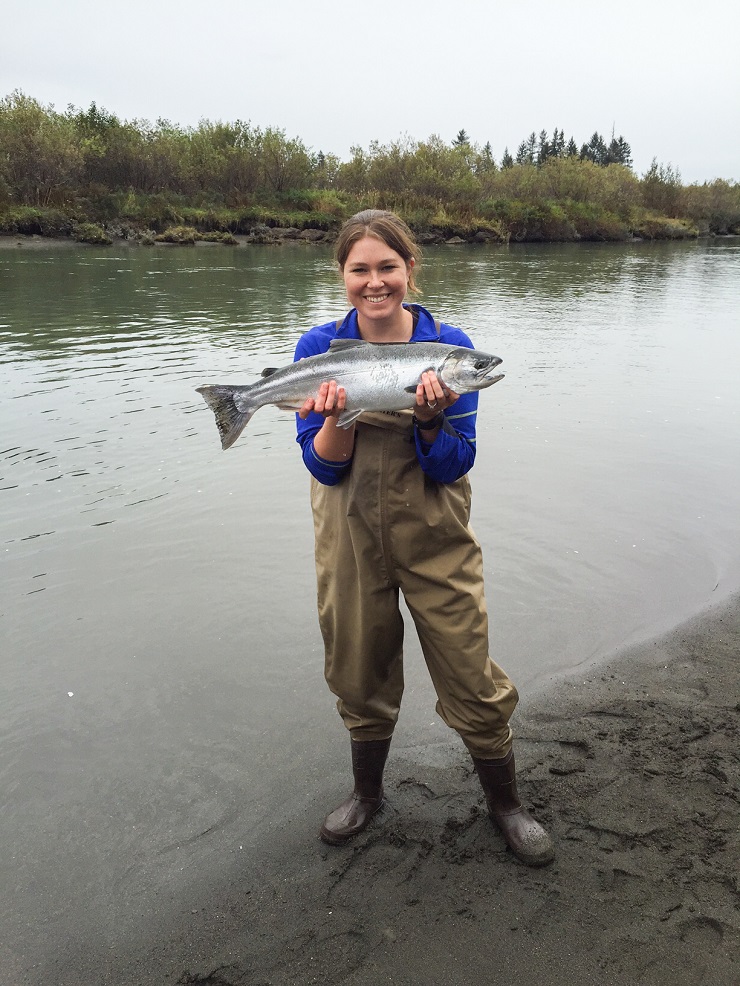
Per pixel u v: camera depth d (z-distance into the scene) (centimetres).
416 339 286
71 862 296
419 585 280
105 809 321
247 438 766
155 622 450
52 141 4506
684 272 3059
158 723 371
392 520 272
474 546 288
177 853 300
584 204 6138
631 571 515
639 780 333
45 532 555
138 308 1695
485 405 905
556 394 962
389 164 5862
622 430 811
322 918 271
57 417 826
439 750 358
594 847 298
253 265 2862
